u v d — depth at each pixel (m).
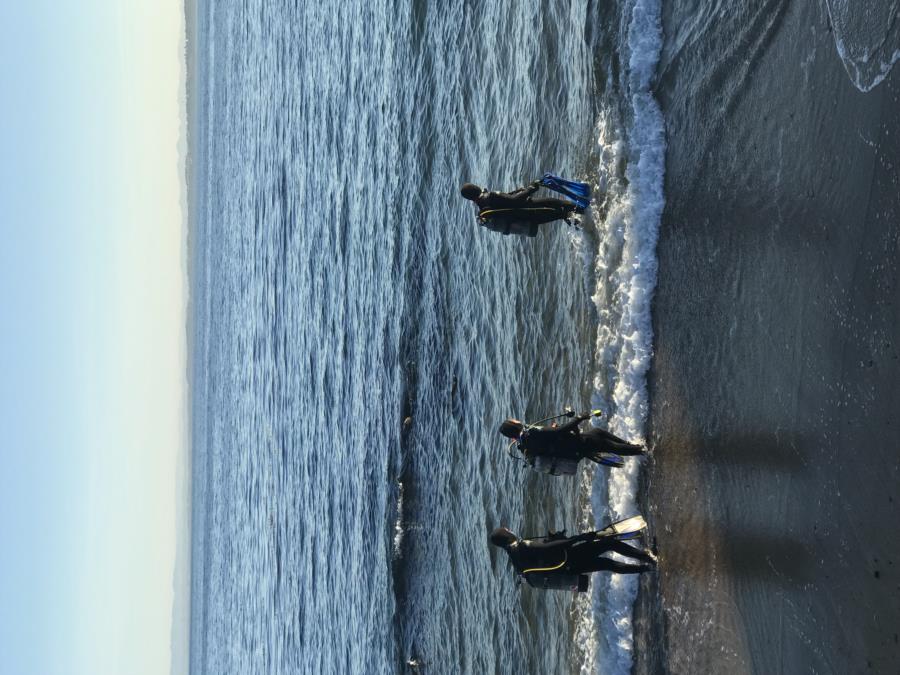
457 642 18.83
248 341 44.06
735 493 9.39
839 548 7.42
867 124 7.18
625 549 11.14
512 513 16.58
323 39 31.52
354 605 25.17
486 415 17.92
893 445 6.73
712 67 10.35
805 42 8.23
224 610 48.12
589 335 13.75
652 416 11.82
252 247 43.81
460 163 19.83
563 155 15.15
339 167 28.70
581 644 13.53
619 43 13.01
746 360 9.26
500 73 17.91
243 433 44.62
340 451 27.19
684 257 10.97
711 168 10.27
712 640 9.83
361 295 25.78
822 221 7.83
